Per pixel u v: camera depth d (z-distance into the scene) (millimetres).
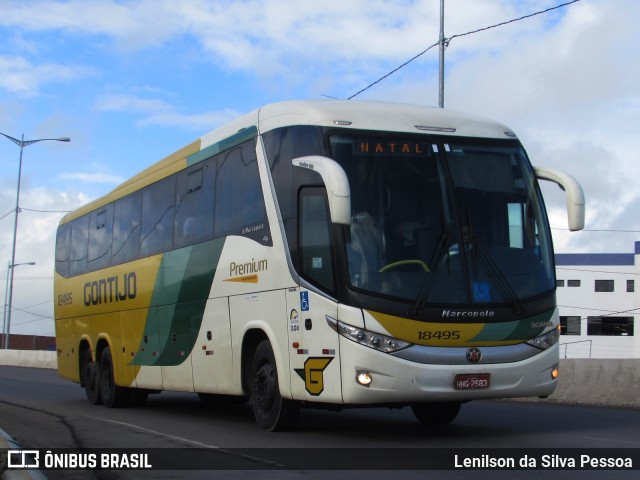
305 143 9969
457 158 9953
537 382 9500
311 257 9695
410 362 8961
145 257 14883
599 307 60344
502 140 10344
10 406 16688
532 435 10383
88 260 18062
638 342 58031
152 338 14375
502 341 9328
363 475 7652
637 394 14703
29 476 7598
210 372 12195
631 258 60281
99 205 17766
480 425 11703
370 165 9617
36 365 41750
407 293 9109
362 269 9164
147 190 15125
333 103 10320
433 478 7492
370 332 8977
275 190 10477
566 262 61250
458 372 9062
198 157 13047
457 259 9406
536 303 9570
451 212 9625
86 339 17719
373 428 11297
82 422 13117
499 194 9969
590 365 15617
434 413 11719
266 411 10766
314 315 9531
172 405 16859
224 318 11734
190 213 13148
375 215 9398
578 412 13828
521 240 9867
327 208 9508
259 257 10789
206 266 12383
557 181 10266
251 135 11297
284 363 10156
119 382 15797
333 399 9203
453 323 9141
